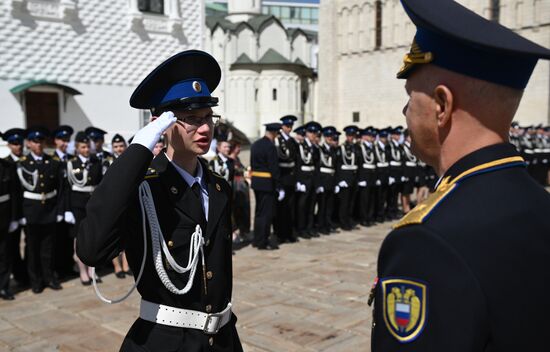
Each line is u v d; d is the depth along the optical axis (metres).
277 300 5.62
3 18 14.58
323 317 5.07
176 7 17.78
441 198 1.21
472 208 1.15
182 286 2.01
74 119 16.00
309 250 8.23
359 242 8.88
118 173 1.82
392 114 31.61
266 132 8.31
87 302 5.73
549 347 1.08
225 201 2.21
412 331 1.08
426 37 1.25
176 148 2.09
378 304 1.19
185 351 1.96
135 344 1.99
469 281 1.05
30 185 6.04
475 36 1.14
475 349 1.03
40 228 6.18
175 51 18.06
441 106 1.24
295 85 45.12
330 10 34.28
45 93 15.48
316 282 6.34
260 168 8.22
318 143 9.58
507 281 1.07
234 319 2.29
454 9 1.26
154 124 1.92
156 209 2.03
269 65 44.31
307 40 47.91
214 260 2.11
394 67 31.38
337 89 34.75
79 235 1.83
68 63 15.83
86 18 16.02
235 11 48.00
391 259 1.18
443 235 1.11
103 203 1.79
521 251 1.10
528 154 16.19
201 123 2.07
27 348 4.45
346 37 34.00
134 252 2.04
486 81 1.17
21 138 6.33
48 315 5.32
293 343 4.42
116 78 16.81
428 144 1.33
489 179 1.20
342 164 10.03
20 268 6.48
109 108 16.70
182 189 2.09
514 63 1.17
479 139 1.24
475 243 1.09
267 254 7.94
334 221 10.78
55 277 6.35
